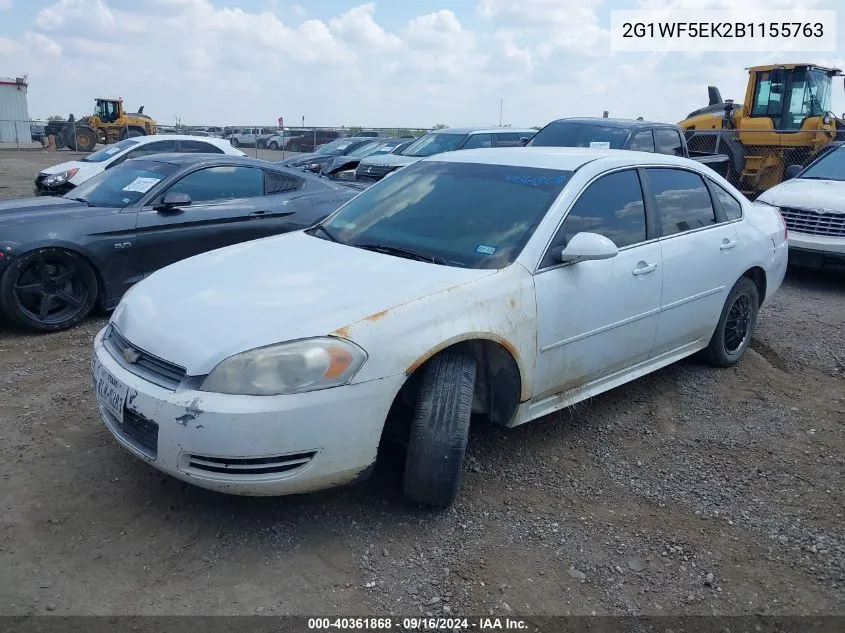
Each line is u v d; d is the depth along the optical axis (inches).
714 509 140.8
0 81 1674.5
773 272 221.9
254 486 115.6
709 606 113.3
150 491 136.6
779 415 185.6
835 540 131.3
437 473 127.0
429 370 129.4
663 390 198.4
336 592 112.3
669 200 186.1
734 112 624.4
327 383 115.6
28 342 223.5
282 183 292.8
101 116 1403.8
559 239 152.6
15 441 154.4
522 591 114.6
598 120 437.7
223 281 138.5
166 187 260.7
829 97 598.5
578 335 154.8
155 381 119.4
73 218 238.1
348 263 145.4
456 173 177.2
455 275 138.3
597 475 152.2
